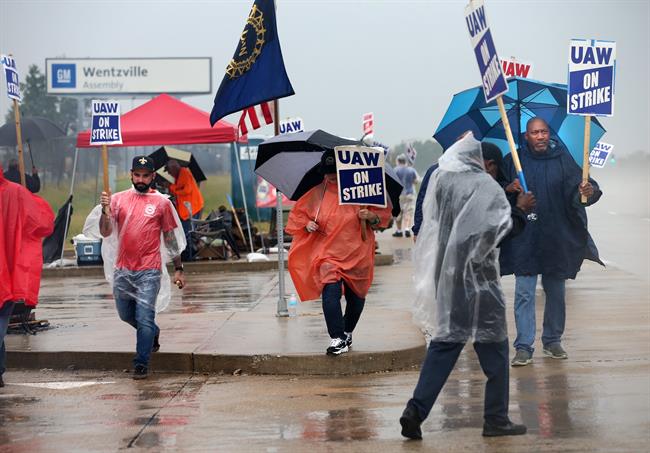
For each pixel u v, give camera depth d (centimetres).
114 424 784
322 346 1022
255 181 2895
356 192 949
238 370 988
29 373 1030
